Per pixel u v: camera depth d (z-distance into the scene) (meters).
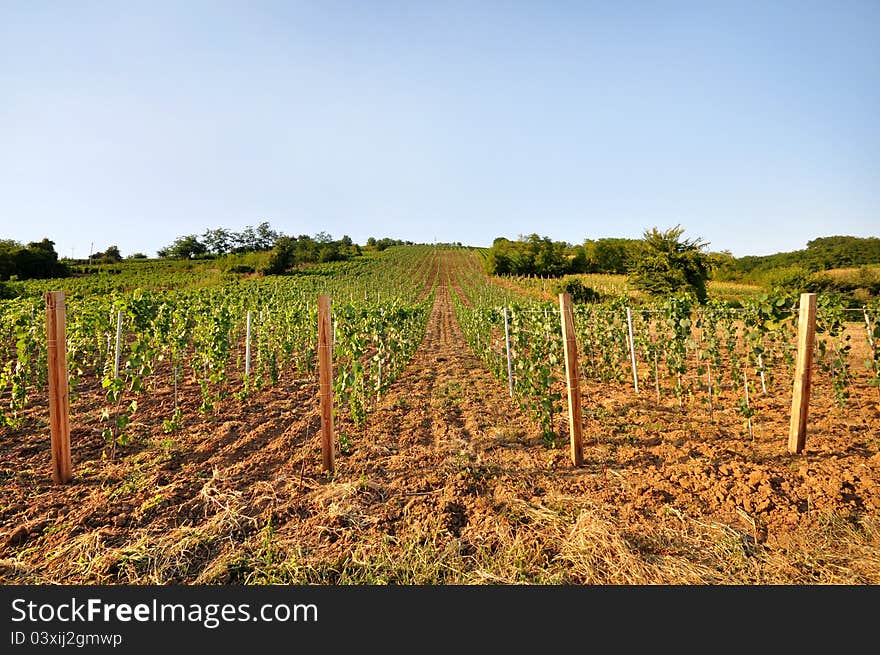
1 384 6.15
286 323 10.44
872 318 7.27
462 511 3.95
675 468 4.65
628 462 4.91
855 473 4.37
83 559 3.24
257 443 5.58
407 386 8.87
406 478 4.58
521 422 6.41
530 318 8.45
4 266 41.25
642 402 7.37
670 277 20.27
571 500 4.04
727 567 3.17
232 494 4.16
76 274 47.66
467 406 7.30
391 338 8.52
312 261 67.88
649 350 8.45
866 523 3.57
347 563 3.24
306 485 4.40
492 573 3.13
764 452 5.06
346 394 6.17
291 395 7.93
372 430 6.05
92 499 4.08
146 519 3.79
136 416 6.43
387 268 59.50
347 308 7.75
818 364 7.08
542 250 49.12
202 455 5.16
